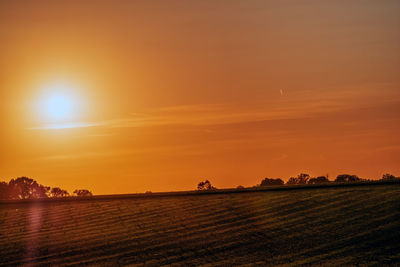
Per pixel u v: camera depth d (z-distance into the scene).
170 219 45.91
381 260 32.09
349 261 32.38
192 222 44.44
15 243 41.88
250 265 33.22
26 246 40.94
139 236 41.62
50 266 36.19
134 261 36.00
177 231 42.22
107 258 37.03
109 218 47.75
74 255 38.22
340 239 36.81
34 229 45.59
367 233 37.31
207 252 36.75
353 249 34.66
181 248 38.00
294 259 33.72
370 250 34.12
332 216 42.31
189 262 34.94
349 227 39.06
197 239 39.78
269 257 34.59
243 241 38.50
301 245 36.50
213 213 46.84
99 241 41.03
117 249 38.84
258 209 46.84
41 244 41.25
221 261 34.59
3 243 42.03
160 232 42.25
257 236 39.38
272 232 40.00
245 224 42.66
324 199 47.81
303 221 41.94
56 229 45.28
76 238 42.22
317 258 33.50
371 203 44.56
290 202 48.09
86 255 38.00
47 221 48.06
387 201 44.53
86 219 47.97
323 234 38.28
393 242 35.16
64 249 39.72
